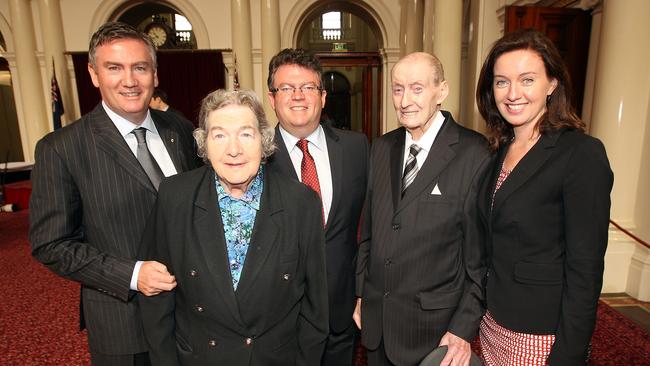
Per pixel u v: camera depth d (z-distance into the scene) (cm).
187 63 686
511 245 118
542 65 110
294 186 122
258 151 110
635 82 280
